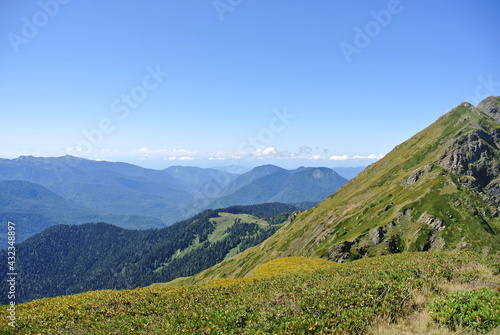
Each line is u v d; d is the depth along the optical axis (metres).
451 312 12.19
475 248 61.88
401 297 15.74
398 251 73.69
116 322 21.44
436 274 19.36
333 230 111.50
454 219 70.69
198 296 26.84
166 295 28.47
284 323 15.16
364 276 22.41
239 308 19.78
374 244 79.00
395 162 145.12
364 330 13.30
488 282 17.14
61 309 25.69
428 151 126.38
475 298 12.78
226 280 37.50
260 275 40.12
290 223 181.12
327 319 14.59
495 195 79.56
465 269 19.84
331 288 19.86
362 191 138.75
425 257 26.92
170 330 17.89
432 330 11.73
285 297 21.02
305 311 16.66
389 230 80.06
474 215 70.62
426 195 82.19
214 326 16.91
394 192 106.00
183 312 21.45
